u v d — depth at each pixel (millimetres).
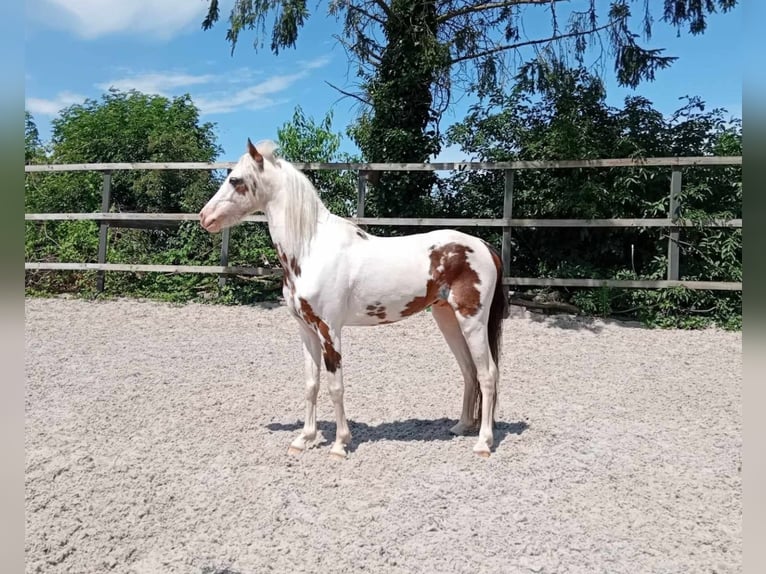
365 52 9609
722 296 7508
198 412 4383
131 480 3209
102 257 8969
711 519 2895
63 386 4984
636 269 8219
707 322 7332
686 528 2816
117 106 13367
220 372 5500
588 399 4801
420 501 3004
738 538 2725
